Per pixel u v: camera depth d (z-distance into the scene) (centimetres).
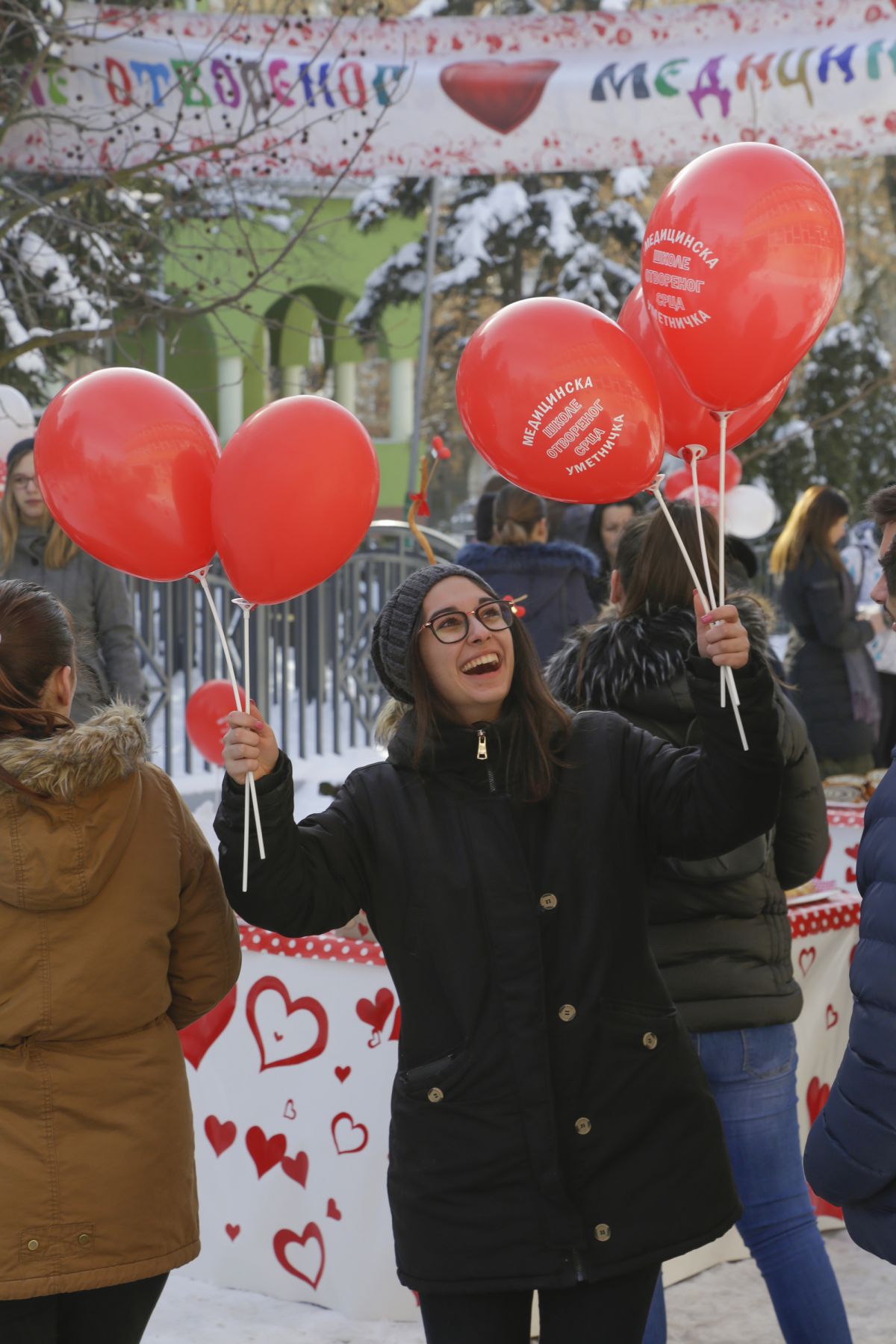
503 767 287
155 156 841
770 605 369
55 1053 268
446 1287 268
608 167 809
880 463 2852
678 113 788
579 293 2434
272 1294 441
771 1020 356
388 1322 423
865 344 2886
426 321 1864
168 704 1029
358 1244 426
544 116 797
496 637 288
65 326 1219
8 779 261
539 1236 266
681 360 280
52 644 281
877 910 260
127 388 286
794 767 367
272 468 276
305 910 276
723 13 789
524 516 739
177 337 1039
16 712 273
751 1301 440
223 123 824
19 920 266
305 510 277
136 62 815
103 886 271
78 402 285
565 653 372
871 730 855
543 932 278
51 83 830
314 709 1241
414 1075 278
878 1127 255
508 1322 274
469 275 2442
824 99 772
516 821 283
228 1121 447
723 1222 280
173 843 282
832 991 481
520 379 278
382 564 1236
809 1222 359
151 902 276
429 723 287
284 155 832
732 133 788
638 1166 275
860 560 941
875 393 2850
